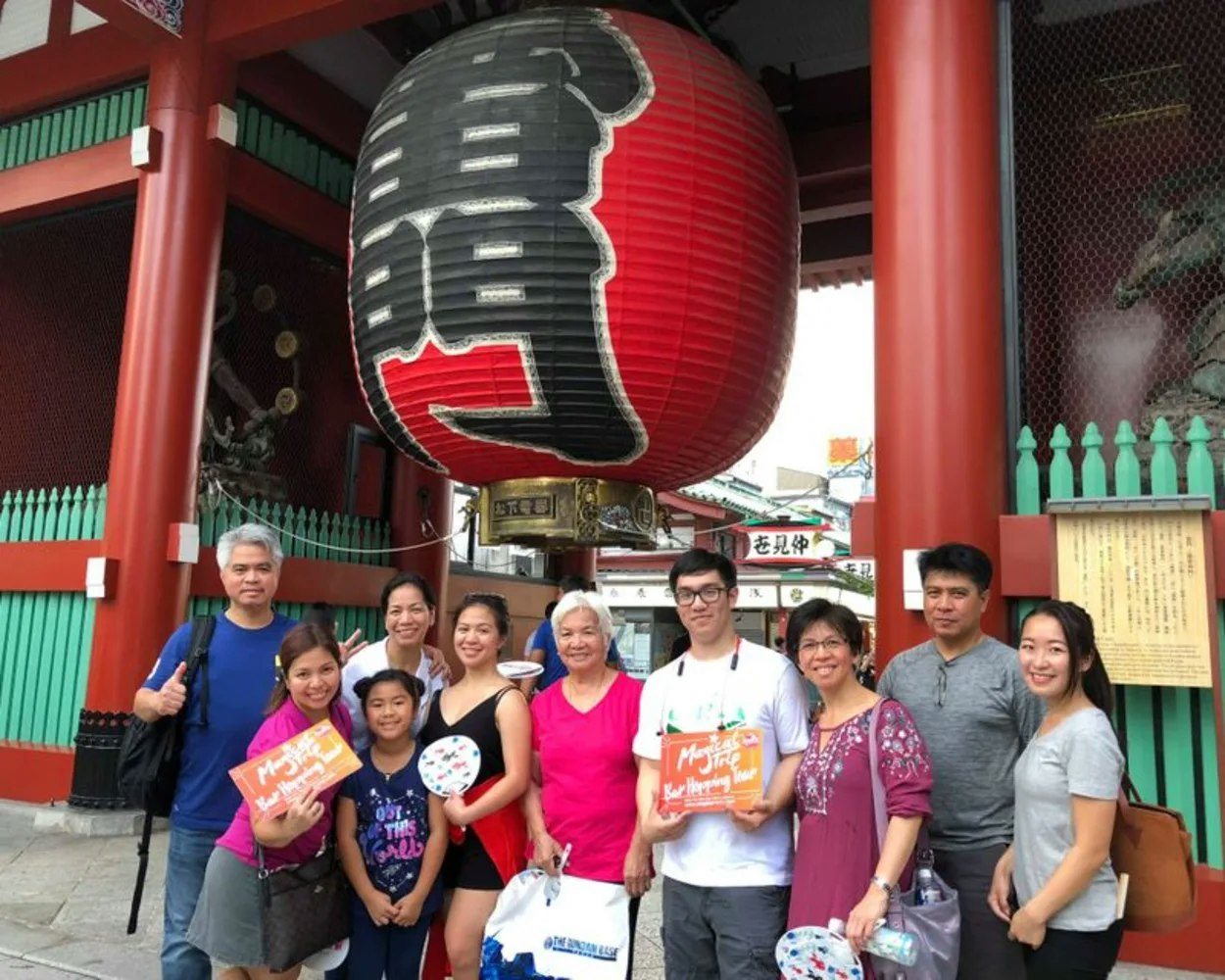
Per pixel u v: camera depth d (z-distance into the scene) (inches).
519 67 243.8
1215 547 200.2
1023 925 116.8
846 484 1304.1
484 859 152.0
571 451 251.6
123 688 322.3
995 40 238.1
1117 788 115.6
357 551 409.4
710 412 251.8
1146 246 276.5
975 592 135.5
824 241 485.4
